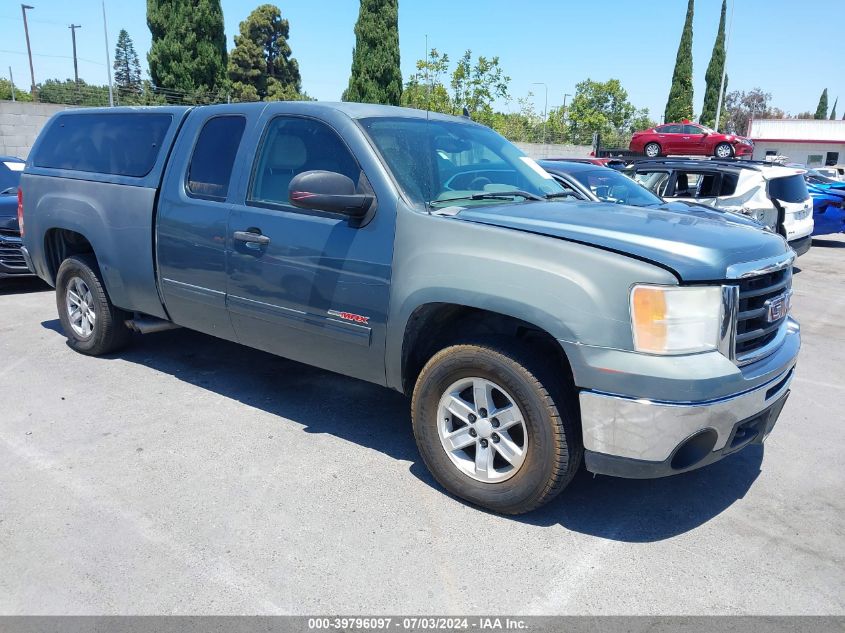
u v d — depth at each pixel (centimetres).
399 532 320
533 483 317
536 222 326
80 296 555
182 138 457
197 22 2145
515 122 3366
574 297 293
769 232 361
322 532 318
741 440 316
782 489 373
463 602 272
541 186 434
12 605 265
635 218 348
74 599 269
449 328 364
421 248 337
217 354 573
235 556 298
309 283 379
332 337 378
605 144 3659
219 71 2227
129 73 9631
